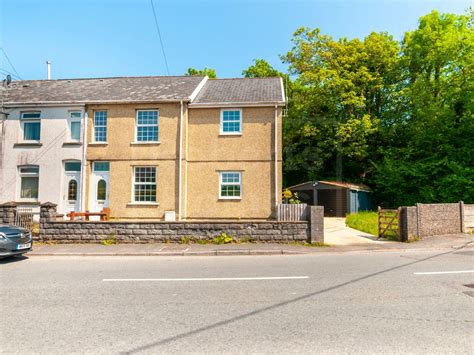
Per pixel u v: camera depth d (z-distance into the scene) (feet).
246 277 24.53
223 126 59.72
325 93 96.12
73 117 60.90
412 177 86.38
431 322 15.29
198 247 38.01
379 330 14.38
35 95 63.52
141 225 40.91
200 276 24.99
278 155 57.93
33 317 16.33
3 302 18.78
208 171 58.65
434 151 86.94
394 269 27.12
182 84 66.74
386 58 97.71
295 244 39.99
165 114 59.00
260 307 17.62
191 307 17.71
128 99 58.85
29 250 33.37
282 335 13.93
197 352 12.46
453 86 83.71
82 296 19.90
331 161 113.09
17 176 60.29
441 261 30.81
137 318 16.12
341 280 23.35
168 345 13.09
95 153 59.11
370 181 101.71
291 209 52.75
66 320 15.90
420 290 20.63
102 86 67.62
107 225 41.09
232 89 66.18
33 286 22.29
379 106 103.19
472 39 80.18
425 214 46.88
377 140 100.48
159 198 57.72
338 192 88.74
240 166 58.23
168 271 26.94
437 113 82.17
